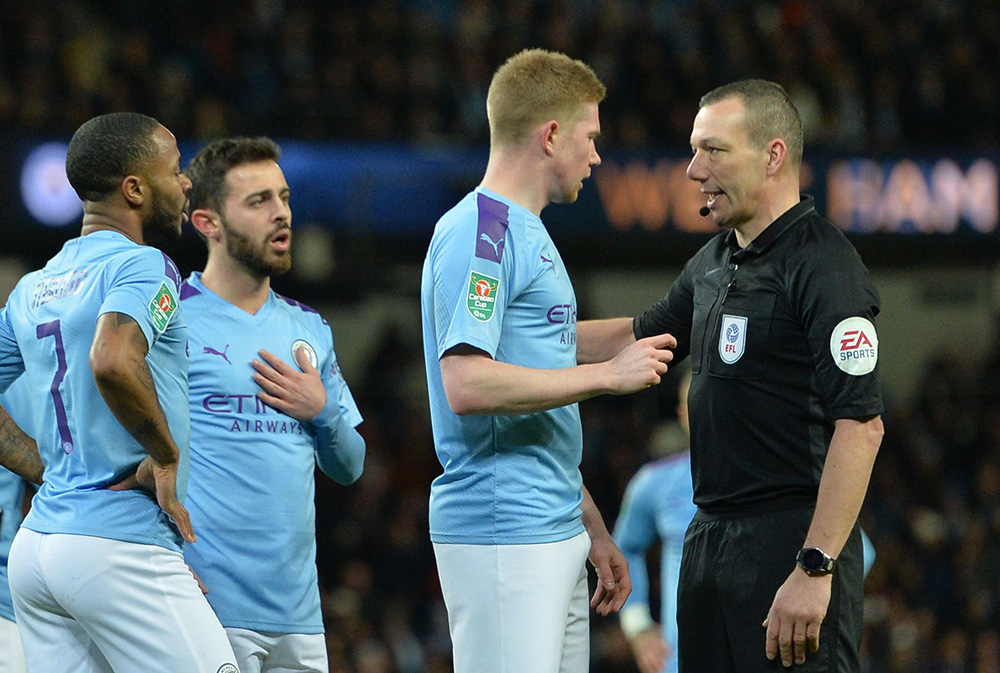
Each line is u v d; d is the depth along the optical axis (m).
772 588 12.80
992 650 39.59
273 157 15.09
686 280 14.46
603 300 56.19
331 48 50.09
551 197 13.30
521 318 12.78
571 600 13.30
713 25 54.22
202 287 14.98
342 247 45.09
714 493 13.37
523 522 12.73
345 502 40.47
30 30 45.34
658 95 50.47
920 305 58.59
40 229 40.84
